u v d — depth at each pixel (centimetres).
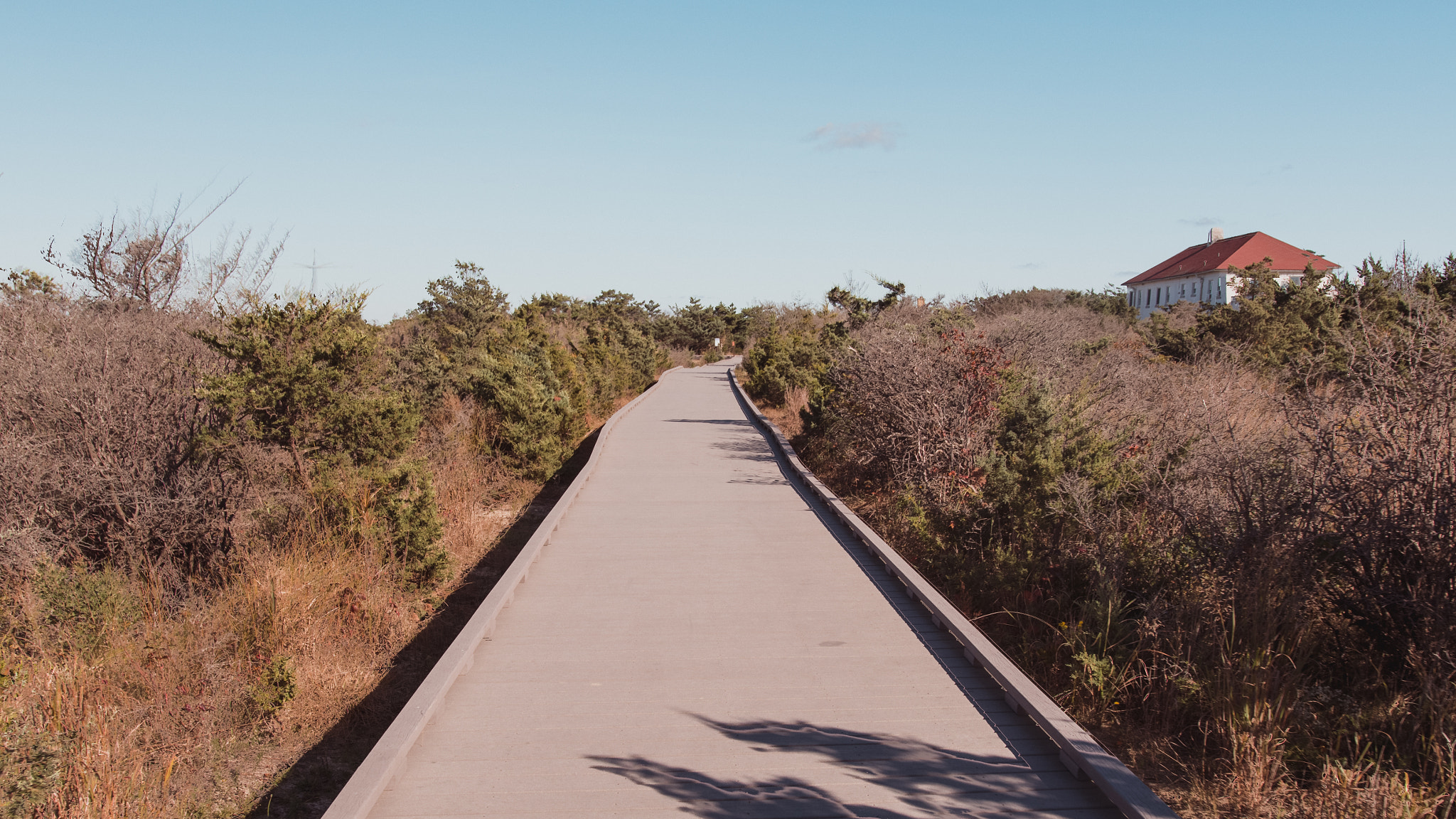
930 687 468
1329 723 441
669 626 570
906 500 840
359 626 619
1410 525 474
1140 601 561
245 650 558
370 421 745
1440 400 478
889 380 966
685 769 377
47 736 392
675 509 948
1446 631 449
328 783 443
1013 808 345
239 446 713
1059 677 518
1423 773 398
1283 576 501
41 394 688
